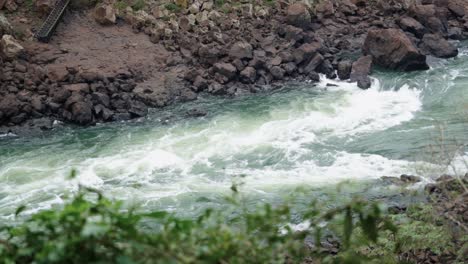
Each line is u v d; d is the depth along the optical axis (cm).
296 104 2972
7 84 3042
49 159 2530
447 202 1368
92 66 3253
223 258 430
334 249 1390
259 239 465
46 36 3381
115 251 400
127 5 3706
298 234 479
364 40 3581
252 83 3234
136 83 3206
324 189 2091
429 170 1961
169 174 2341
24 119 2878
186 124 2820
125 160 2481
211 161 2434
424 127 2597
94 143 2670
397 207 1798
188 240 421
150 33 3538
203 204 2080
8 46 3191
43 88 3028
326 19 3797
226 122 2808
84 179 2325
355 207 468
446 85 3053
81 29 3547
